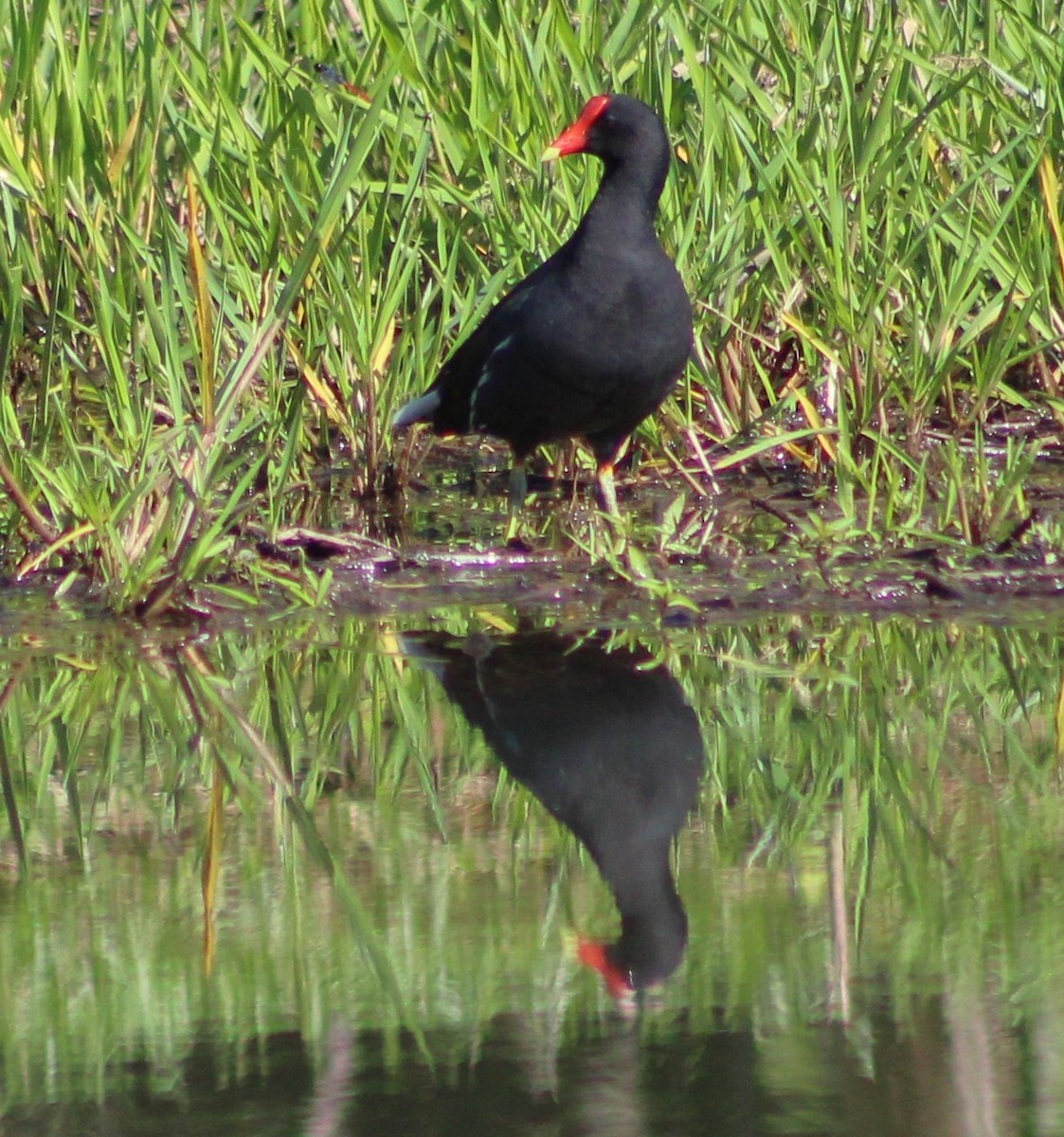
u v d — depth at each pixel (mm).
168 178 13398
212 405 9875
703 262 12391
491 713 8047
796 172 11773
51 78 13328
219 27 13156
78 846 6570
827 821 6750
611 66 12641
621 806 6938
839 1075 4633
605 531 10531
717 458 12609
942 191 13078
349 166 10203
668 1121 4426
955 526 10430
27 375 13602
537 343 10625
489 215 12719
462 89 13312
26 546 10141
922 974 5324
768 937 5621
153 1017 5148
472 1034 4992
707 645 8945
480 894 6027
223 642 9039
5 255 11922
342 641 9070
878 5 13156
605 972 5391
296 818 6867
